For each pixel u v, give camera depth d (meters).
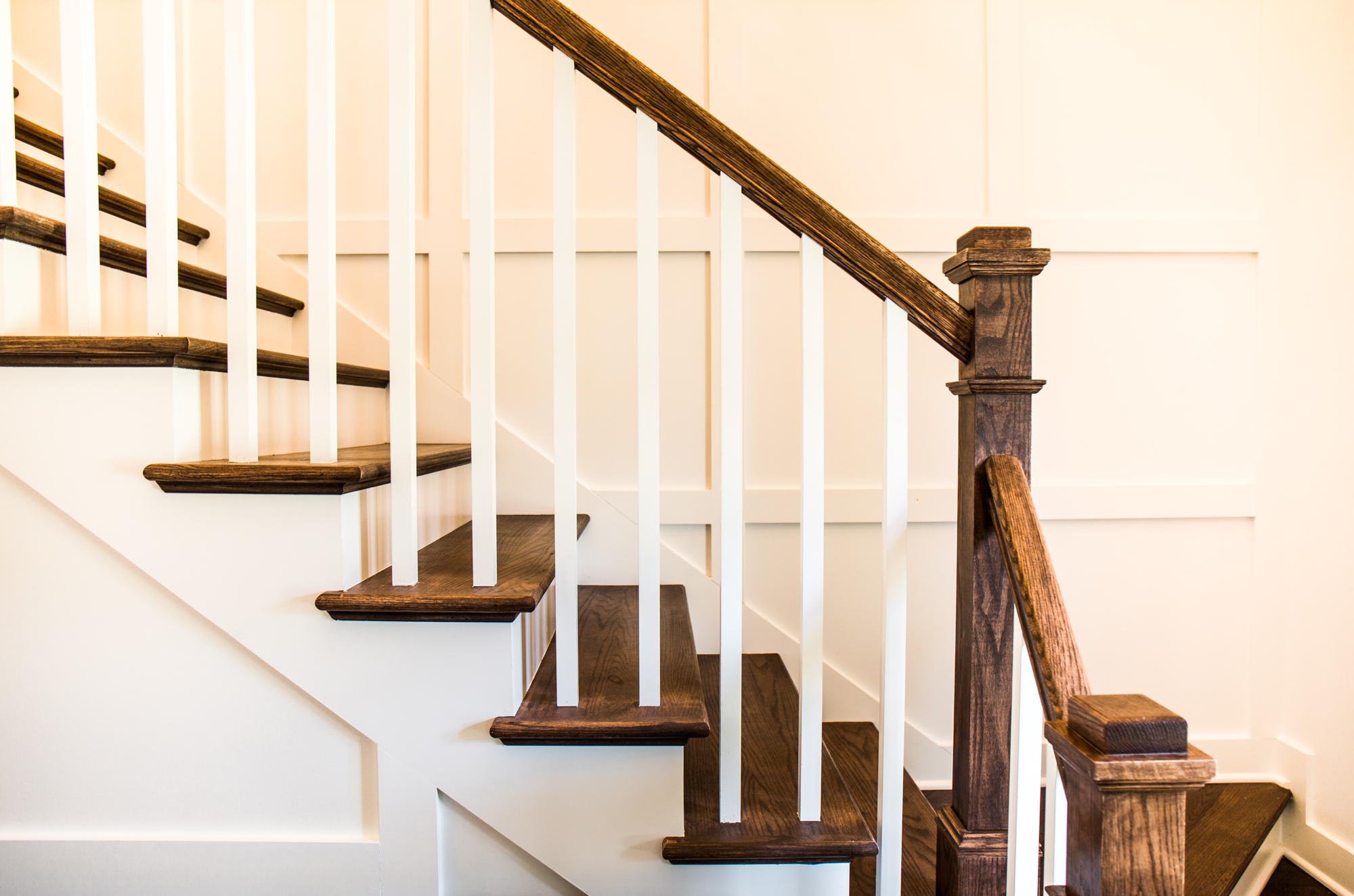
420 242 1.73
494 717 0.99
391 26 0.95
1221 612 1.86
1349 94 1.72
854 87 1.78
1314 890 1.68
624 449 1.77
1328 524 1.75
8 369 0.94
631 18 1.74
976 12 1.79
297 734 1.02
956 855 0.97
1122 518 1.83
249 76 0.98
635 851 1.00
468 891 1.04
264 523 0.97
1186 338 1.84
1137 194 1.83
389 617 0.95
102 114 1.73
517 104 1.74
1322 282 1.76
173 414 0.95
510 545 1.33
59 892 1.03
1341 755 1.70
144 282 1.21
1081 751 0.58
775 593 1.78
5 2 1.01
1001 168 1.79
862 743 1.64
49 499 0.96
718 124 0.96
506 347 1.76
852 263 0.97
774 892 1.00
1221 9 1.82
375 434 1.64
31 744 1.02
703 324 1.78
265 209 1.75
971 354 0.97
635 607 1.54
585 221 1.74
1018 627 0.86
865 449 1.80
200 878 1.03
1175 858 0.57
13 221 0.94
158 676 1.02
